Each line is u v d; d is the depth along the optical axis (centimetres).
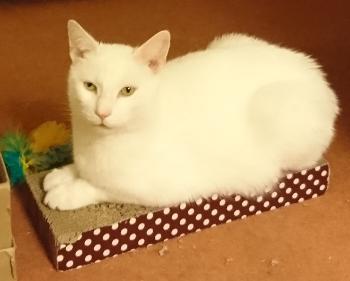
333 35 247
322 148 164
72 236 144
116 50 139
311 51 236
